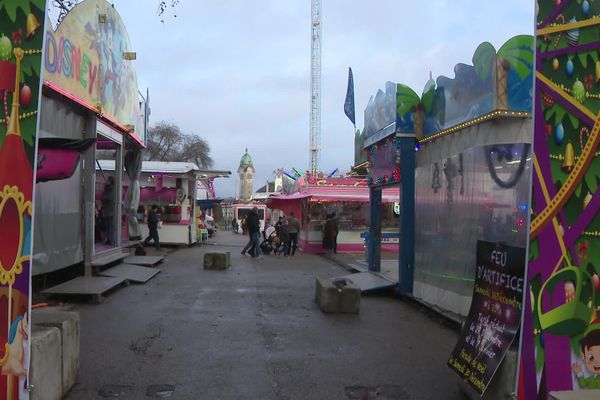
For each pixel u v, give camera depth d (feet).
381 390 17.04
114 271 37.81
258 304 31.27
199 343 21.91
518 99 23.52
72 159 21.56
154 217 66.95
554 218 13.04
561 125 13.10
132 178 49.96
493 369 14.23
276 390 16.78
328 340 23.25
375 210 44.37
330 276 45.88
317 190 75.77
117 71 39.42
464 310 26.30
